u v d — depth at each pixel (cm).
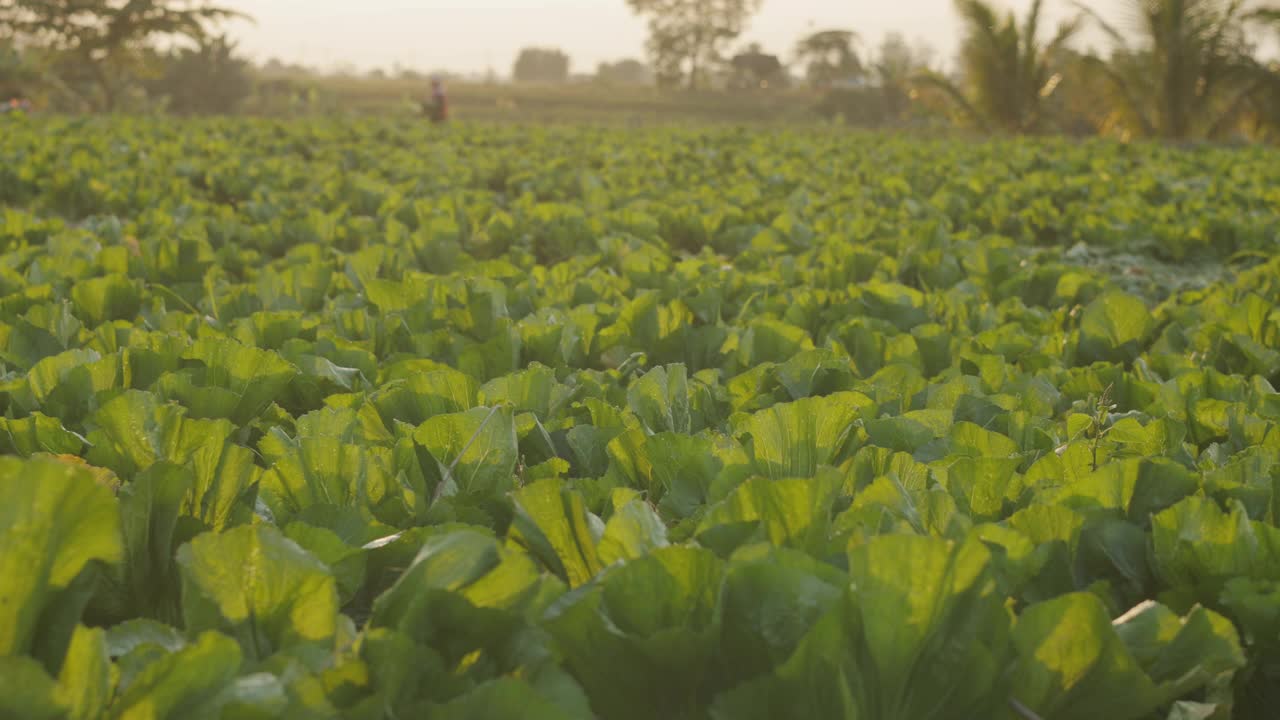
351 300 446
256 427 260
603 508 200
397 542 170
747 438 241
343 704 130
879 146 1973
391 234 702
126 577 173
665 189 1165
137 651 133
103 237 656
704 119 7100
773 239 740
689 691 140
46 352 319
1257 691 171
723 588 139
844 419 211
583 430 242
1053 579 173
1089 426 256
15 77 4228
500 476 214
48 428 227
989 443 234
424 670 131
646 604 140
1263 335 429
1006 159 1648
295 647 132
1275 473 200
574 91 9831
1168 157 1802
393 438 242
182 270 534
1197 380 300
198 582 140
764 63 11094
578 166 1497
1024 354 385
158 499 174
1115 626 154
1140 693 142
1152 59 3083
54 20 4378
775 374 312
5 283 449
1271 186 1300
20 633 126
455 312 395
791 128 3238
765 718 131
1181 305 512
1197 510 180
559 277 532
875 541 132
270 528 142
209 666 117
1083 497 197
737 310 492
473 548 144
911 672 137
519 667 140
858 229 816
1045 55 3422
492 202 1004
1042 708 143
